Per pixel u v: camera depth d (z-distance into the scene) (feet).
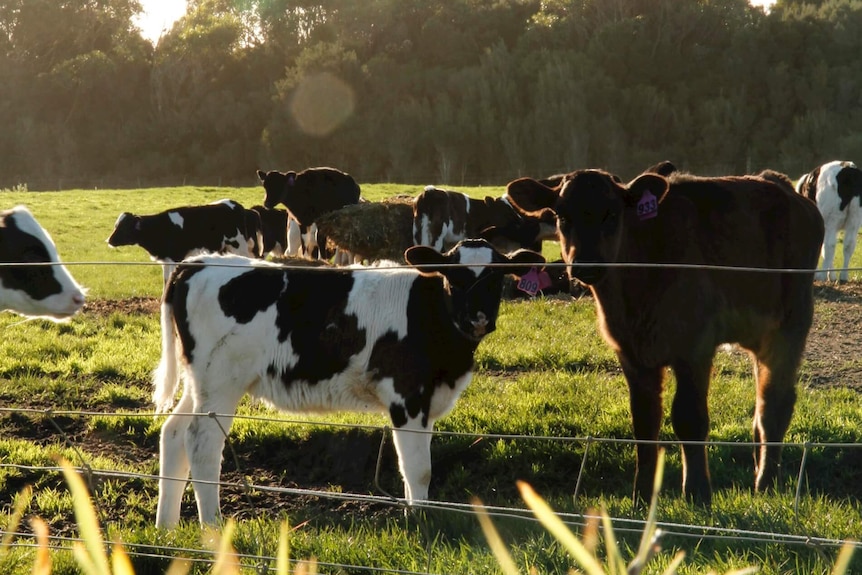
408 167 195.72
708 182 21.47
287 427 26.23
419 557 15.87
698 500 19.29
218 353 20.63
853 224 54.34
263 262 22.06
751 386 29.86
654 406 20.34
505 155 190.80
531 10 234.79
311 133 202.08
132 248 77.05
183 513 22.30
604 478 23.62
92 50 240.73
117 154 214.07
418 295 20.52
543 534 16.75
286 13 236.84
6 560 15.19
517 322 41.19
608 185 19.45
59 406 29.45
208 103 213.05
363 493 23.52
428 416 20.66
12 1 241.35
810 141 176.24
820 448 23.53
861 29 194.39
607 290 20.10
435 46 226.79
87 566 2.74
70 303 22.21
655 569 14.02
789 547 15.61
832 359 34.17
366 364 20.58
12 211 22.13
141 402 30.22
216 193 122.83
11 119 217.97
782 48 196.44
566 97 186.50
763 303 21.49
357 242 56.80
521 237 59.52
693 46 199.52
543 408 27.43
